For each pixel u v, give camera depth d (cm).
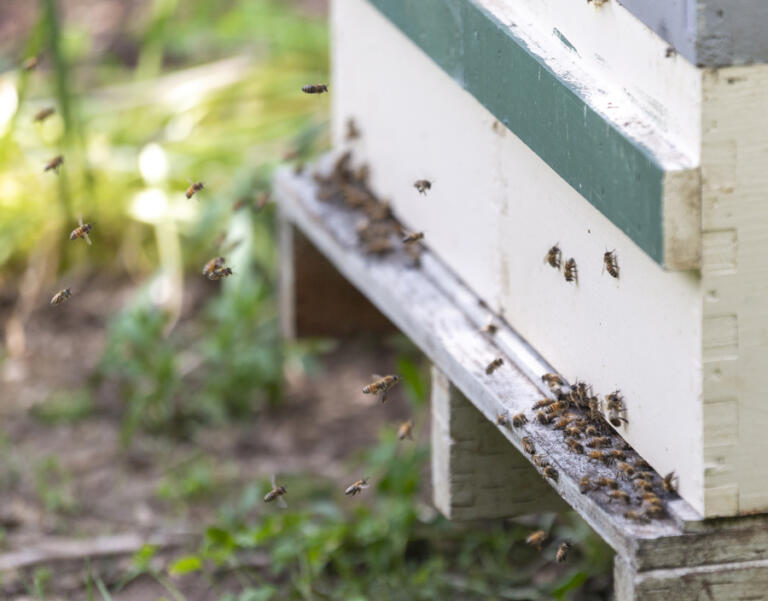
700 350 263
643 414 290
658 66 264
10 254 677
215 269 411
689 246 255
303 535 434
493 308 366
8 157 693
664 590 273
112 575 443
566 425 312
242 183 649
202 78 757
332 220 451
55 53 599
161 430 551
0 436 544
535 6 316
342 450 532
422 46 368
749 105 250
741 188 254
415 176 411
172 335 622
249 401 566
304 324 523
